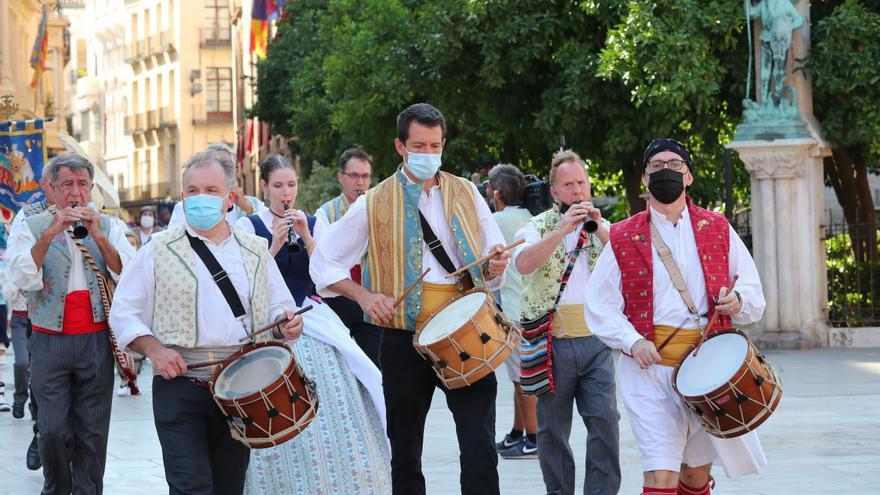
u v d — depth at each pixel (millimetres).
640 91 23062
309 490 8422
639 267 7074
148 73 100250
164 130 96500
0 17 49594
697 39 23188
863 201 27094
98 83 113688
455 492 10117
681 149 7059
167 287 7059
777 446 11992
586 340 8445
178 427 6984
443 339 7188
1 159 18406
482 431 7578
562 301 8477
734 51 24438
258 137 76625
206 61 94000
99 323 8859
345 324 10492
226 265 7172
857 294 22828
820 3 24625
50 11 63031
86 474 8914
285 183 9453
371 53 29375
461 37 25797
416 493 7883
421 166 7691
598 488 8320
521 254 8219
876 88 22797
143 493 10484
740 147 22281
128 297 7102
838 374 18047
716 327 7027
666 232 7117
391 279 7730
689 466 7141
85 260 8867
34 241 8766
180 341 7031
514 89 27000
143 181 101688
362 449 8539
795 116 22312
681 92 22891
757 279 7160
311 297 9156
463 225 7770
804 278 22266
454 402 7672
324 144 39688
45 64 56062
